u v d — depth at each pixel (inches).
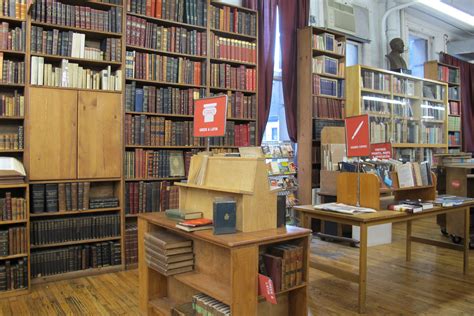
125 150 173.9
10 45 145.5
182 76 184.9
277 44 245.9
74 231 155.6
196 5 188.7
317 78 233.8
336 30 267.7
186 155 186.7
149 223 116.0
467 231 160.7
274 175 213.0
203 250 104.6
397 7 301.0
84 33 163.0
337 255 189.5
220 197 98.3
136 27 171.6
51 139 151.4
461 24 372.5
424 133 302.0
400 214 132.3
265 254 95.6
